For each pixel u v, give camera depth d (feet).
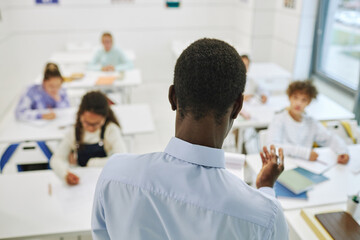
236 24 18.08
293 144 7.63
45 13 16.76
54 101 9.96
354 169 6.62
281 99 11.16
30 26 16.85
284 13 14.98
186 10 17.83
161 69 18.88
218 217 1.90
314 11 13.84
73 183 5.94
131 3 17.25
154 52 18.45
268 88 12.16
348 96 12.83
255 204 1.93
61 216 5.22
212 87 1.88
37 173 6.36
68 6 16.84
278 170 3.00
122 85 12.28
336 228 4.66
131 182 2.07
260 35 16.14
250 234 1.89
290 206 5.43
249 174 7.22
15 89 16.51
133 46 18.16
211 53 1.91
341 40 13.61
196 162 2.02
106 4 17.07
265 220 1.89
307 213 5.04
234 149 10.28
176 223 1.99
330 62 14.39
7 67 15.38
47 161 7.23
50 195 5.69
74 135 7.06
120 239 2.21
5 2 15.71
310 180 5.98
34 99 9.77
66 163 6.65
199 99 1.92
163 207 1.99
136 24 17.71
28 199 5.59
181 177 1.99
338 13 13.48
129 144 9.10
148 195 2.01
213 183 1.97
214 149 2.04
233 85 1.92
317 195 5.76
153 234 2.09
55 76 9.61
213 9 18.01
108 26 17.51
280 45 15.65
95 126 6.95
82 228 4.99
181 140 2.07
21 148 7.13
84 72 13.64
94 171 6.39
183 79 1.93
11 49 16.14
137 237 2.11
